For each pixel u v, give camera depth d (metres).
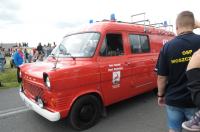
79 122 4.43
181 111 2.55
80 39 5.13
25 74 4.81
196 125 1.86
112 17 5.84
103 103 4.79
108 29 5.02
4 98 7.28
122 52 5.27
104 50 4.82
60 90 3.96
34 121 5.15
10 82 10.45
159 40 6.76
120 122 4.91
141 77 5.77
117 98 5.11
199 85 1.68
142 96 6.89
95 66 4.52
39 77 4.14
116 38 5.17
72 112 4.26
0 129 4.74
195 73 1.72
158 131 4.45
